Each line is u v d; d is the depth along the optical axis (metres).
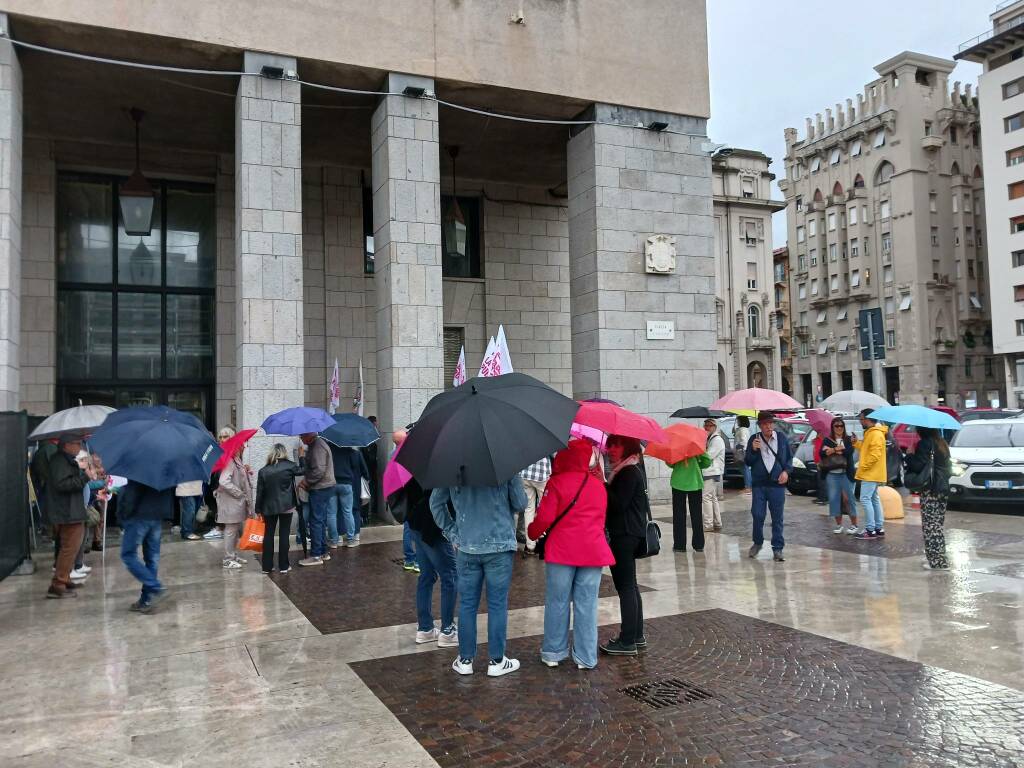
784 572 9.22
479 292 19.36
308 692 5.36
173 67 12.99
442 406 5.35
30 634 6.93
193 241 17.14
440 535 6.29
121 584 9.02
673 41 16.25
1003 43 51.47
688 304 16.16
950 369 57.84
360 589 8.59
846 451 12.46
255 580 9.12
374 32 13.45
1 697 5.34
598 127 15.45
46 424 8.71
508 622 7.17
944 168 59.00
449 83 14.26
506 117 14.81
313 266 17.67
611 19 15.61
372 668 5.87
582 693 5.28
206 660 6.11
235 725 4.79
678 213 16.16
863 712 4.82
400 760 4.27
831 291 64.06
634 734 4.58
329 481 10.03
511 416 5.15
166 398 16.66
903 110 58.69
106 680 5.66
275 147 12.71
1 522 9.03
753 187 53.31
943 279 57.91
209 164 16.97
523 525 10.38
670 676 5.60
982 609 7.28
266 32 12.68
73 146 15.92
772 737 4.49
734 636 6.55
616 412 5.89
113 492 10.62
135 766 4.23
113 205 16.53
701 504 10.77
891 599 7.74
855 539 11.65
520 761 4.25
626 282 15.55
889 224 59.69
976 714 4.76
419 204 13.71
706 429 12.72
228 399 16.61
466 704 5.10
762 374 52.66
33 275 15.31
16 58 11.64
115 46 12.29
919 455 9.43
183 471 7.37
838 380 63.75
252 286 12.46
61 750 4.46
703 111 16.44
